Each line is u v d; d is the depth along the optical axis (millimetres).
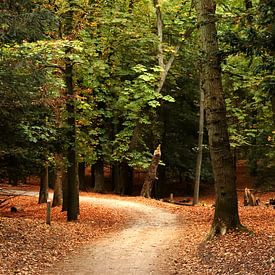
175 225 18672
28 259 11328
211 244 12391
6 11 12367
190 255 11953
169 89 35000
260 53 10102
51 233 15203
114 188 42594
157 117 36000
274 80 9734
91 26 21453
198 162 29891
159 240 14789
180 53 31344
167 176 45219
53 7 19344
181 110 37156
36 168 17547
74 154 20047
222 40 10438
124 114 24844
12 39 13281
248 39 10008
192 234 15398
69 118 19484
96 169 36875
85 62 19375
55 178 27312
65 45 16172
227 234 12859
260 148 28812
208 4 13562
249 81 18125
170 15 28828
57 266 11070
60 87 16875
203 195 42719
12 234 13789
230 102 25734
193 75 34312
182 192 45188
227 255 10812
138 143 28859
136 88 23578
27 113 14367
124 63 24359
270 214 18797
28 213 24375
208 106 13344
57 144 18328
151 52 28328
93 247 13711
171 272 10289
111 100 23406
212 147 13328
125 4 25969
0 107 13109
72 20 20047
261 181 30469
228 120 27594
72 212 19969
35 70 13023
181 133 39125
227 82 25844
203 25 13383
